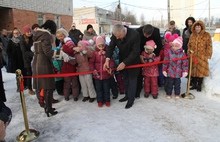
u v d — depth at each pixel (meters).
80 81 4.09
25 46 4.52
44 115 3.59
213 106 3.66
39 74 3.26
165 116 3.35
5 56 7.03
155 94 4.14
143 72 4.14
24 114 2.85
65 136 2.87
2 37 7.12
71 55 3.88
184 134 2.80
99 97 3.84
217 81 4.13
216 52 5.81
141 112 3.53
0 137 1.88
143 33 3.81
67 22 16.58
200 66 4.20
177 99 4.07
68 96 4.24
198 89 4.42
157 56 4.09
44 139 2.81
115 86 4.23
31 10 12.40
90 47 3.96
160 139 2.70
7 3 10.59
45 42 3.11
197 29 4.20
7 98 4.55
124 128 3.01
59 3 15.27
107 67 3.66
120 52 3.66
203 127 2.97
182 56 3.90
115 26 3.26
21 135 2.84
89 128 3.05
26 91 5.04
